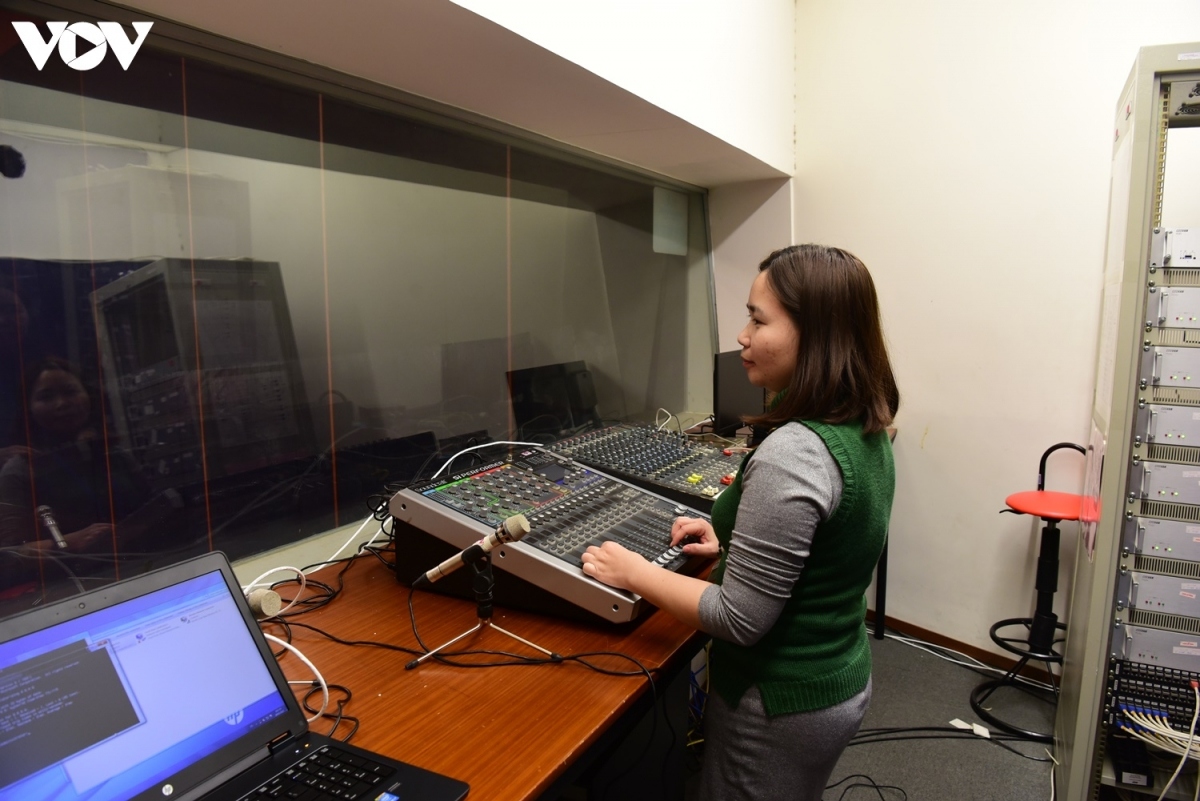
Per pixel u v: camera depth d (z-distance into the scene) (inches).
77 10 42.7
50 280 42.5
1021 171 93.7
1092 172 88.4
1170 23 82.4
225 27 48.4
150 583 30.3
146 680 28.6
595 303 97.5
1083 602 66.8
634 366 106.7
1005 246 96.0
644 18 66.7
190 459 50.4
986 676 99.6
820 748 39.8
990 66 94.7
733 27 86.5
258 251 54.6
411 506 49.0
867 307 37.6
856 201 108.4
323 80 57.5
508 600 46.6
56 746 25.4
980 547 103.0
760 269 41.5
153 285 47.7
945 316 102.4
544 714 35.2
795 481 34.6
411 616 45.4
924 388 105.9
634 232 105.1
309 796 28.4
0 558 41.0
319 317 59.8
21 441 41.6
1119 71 85.7
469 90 63.9
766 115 98.9
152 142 47.4
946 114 99.0
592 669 39.5
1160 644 59.0
